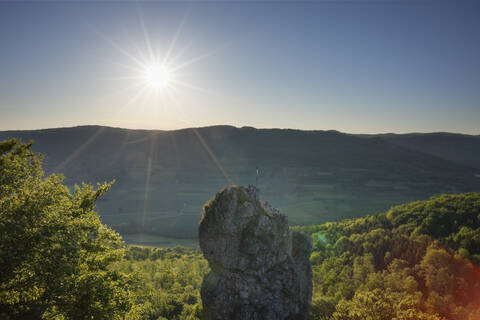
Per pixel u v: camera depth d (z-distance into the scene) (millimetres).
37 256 16766
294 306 24125
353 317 41875
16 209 17047
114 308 19953
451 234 98250
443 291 72062
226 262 24219
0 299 14664
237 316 22969
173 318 58812
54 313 17375
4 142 20891
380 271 90438
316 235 134125
